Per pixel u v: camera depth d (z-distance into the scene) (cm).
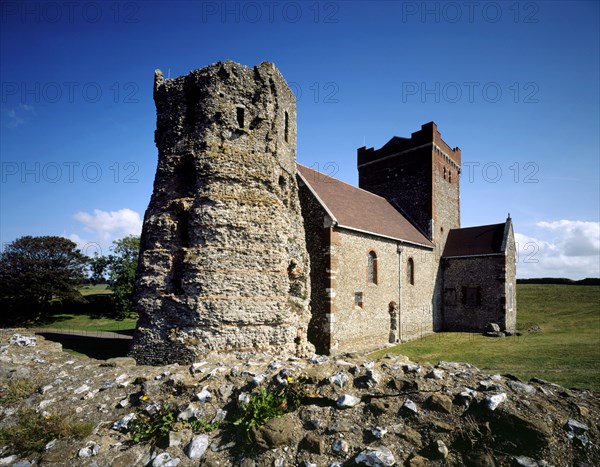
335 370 722
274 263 1405
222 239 1336
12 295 3719
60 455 635
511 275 2862
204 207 1352
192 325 1284
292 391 675
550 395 625
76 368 1036
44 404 827
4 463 638
